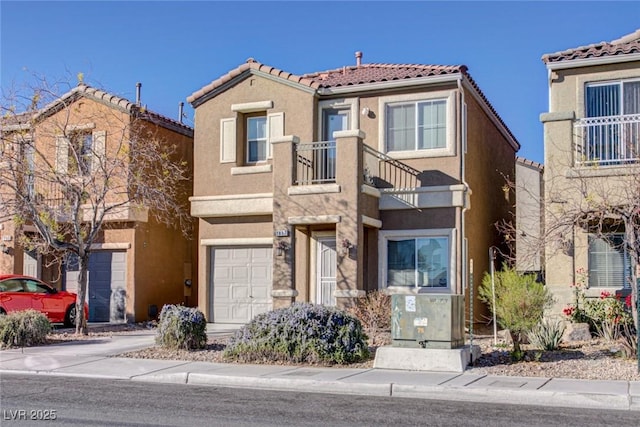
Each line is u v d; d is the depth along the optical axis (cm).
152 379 1301
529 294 1346
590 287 1714
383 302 1712
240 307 2156
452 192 1947
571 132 1739
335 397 1122
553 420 934
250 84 2153
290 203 1914
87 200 2200
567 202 1606
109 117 2252
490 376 1237
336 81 2106
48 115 2167
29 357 1541
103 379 1299
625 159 1634
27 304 2111
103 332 2028
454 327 1335
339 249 1841
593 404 1051
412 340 1337
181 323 1596
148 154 2058
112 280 2336
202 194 2189
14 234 2383
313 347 1404
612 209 1423
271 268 2127
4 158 1872
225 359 1466
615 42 1883
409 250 2000
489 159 2312
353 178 1847
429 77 1973
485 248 2203
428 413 980
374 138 2052
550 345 1466
